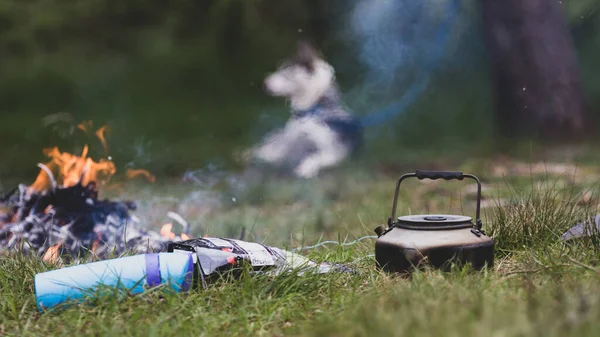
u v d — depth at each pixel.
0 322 8.94
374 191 22.28
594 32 49.28
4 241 13.78
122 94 60.28
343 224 16.50
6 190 25.75
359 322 7.12
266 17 54.66
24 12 58.00
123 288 9.08
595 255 10.10
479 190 10.02
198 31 57.19
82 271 9.24
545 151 32.84
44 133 49.31
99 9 57.56
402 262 9.51
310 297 9.07
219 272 9.57
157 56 60.09
